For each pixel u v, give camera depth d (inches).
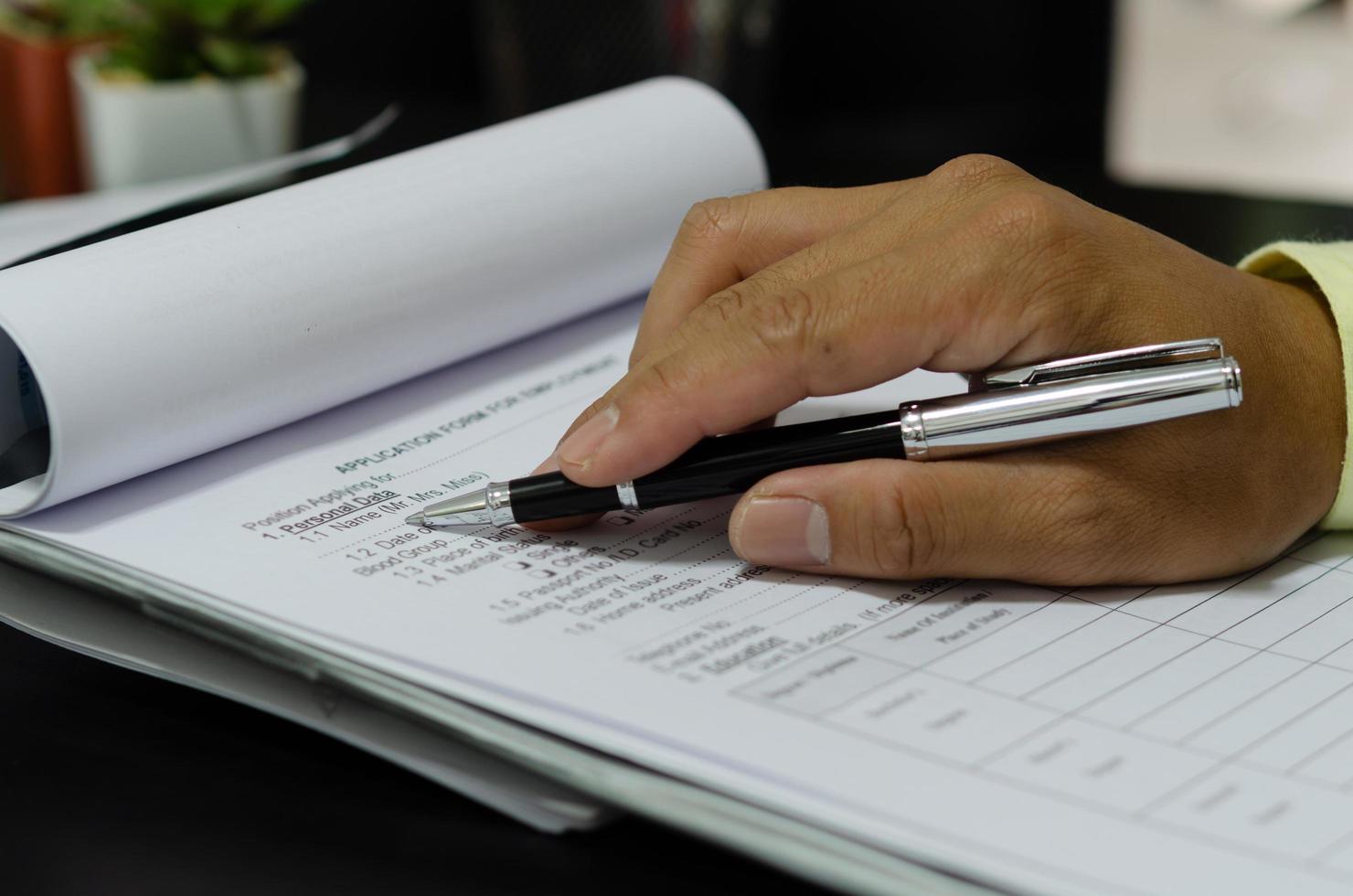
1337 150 80.3
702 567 18.8
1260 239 33.0
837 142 62.2
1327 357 20.4
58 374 18.5
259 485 20.6
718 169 28.9
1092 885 13.1
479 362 25.6
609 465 18.5
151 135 38.8
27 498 18.9
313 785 16.3
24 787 16.2
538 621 17.1
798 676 16.2
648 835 15.5
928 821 13.8
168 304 20.1
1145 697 16.1
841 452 18.5
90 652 17.3
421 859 15.0
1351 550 20.2
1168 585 19.0
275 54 41.7
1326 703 16.0
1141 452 18.4
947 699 15.9
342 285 22.1
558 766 14.8
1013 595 18.5
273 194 23.6
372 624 16.8
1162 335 18.9
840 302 18.2
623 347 26.3
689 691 15.8
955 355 18.4
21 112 40.4
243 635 17.0
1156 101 81.8
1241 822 14.0
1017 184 20.1
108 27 40.8
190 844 15.2
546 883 14.7
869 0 63.7
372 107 47.1
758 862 14.0
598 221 26.3
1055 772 14.7
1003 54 64.5
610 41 47.8
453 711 15.5
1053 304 18.2
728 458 18.7
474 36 61.1
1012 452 18.5
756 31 48.4
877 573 18.3
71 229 30.4
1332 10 79.6
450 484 20.7
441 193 24.4
